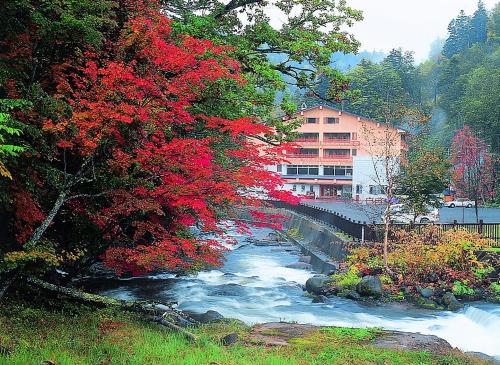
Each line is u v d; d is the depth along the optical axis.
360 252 21.91
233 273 25.30
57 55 11.27
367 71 89.12
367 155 62.56
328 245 28.20
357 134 65.00
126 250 11.30
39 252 9.45
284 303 18.69
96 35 10.46
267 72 16.59
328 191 70.19
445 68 106.12
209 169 10.35
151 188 10.44
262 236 41.47
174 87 10.24
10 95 9.72
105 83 9.25
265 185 11.55
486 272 19.77
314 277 20.78
